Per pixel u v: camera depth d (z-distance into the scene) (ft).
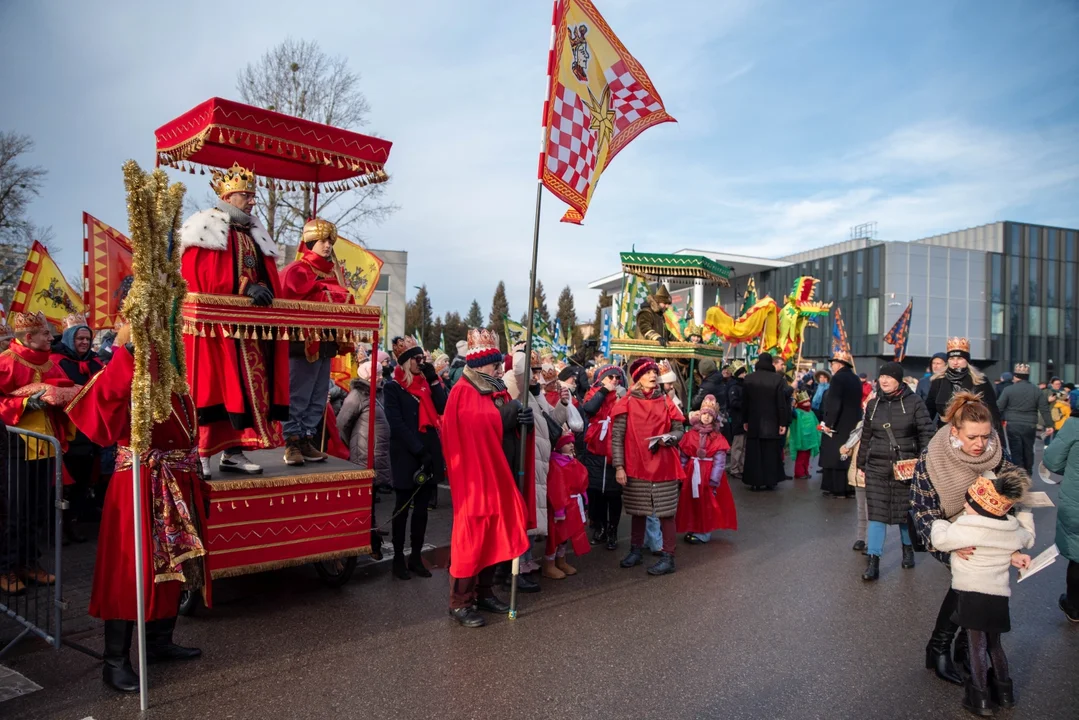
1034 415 34.60
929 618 16.76
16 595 14.17
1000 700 12.32
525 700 12.13
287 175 20.47
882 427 19.77
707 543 23.82
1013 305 132.87
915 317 125.29
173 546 11.98
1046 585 19.65
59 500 12.57
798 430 39.06
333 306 16.55
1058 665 14.30
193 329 14.48
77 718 11.09
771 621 16.37
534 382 18.69
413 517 18.92
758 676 13.35
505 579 18.95
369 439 17.28
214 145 18.42
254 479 15.48
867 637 15.49
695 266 37.52
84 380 21.48
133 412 11.02
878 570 20.33
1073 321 137.90
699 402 36.55
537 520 17.90
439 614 16.28
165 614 12.09
